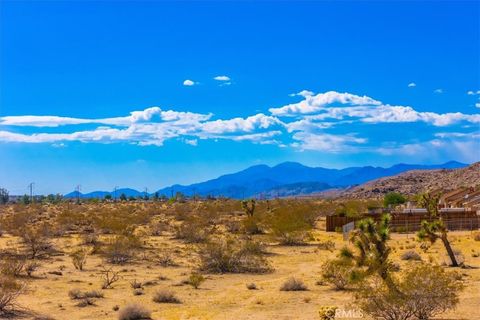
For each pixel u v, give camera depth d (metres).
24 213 83.00
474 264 40.81
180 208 100.62
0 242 58.72
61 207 120.44
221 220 84.50
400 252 48.88
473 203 100.31
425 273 21.70
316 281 34.25
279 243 59.09
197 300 29.31
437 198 81.25
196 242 59.91
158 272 39.88
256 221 69.88
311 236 61.22
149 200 181.75
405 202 113.44
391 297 21.44
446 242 39.97
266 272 39.59
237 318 24.50
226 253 40.44
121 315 24.69
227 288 33.12
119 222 70.44
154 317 25.09
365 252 30.05
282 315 24.86
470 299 26.72
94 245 54.66
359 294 23.02
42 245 51.25
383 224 29.59
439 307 22.16
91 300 29.22
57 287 33.25
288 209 82.19
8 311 26.25
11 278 30.72
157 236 67.44
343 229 67.25
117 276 37.12
